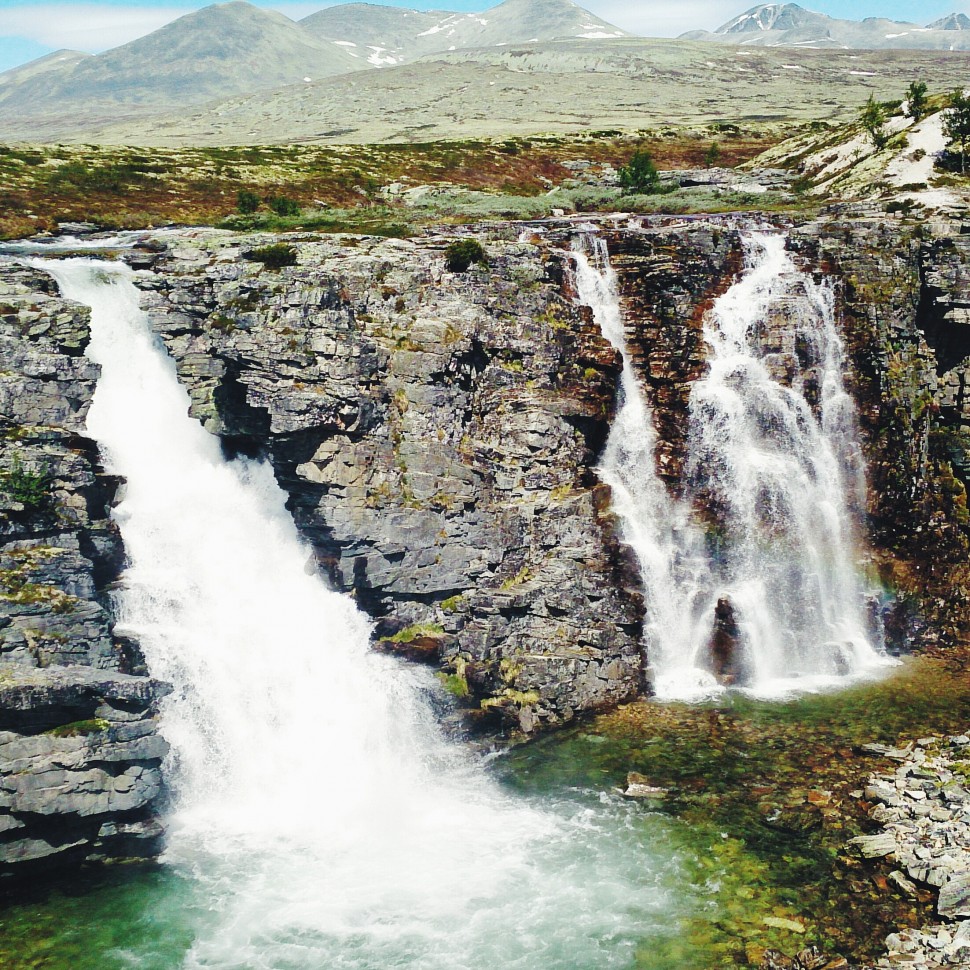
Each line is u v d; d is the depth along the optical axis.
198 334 58.72
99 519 51.69
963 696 58.19
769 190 118.88
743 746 52.44
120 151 147.38
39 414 49.41
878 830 43.59
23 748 40.22
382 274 60.44
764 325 70.38
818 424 70.19
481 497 59.06
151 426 58.94
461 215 105.31
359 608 56.44
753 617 62.44
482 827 45.66
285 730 50.84
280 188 119.38
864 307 72.06
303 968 36.34
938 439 72.69
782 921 38.03
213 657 50.53
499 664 56.91
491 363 62.25
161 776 45.00
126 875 42.28
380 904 40.03
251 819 46.69
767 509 66.31
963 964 34.44
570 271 69.12
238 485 59.34
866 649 65.38
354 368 55.56
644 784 48.69
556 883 41.12
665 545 64.31
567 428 63.22
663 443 67.50
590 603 59.84
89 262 65.00
